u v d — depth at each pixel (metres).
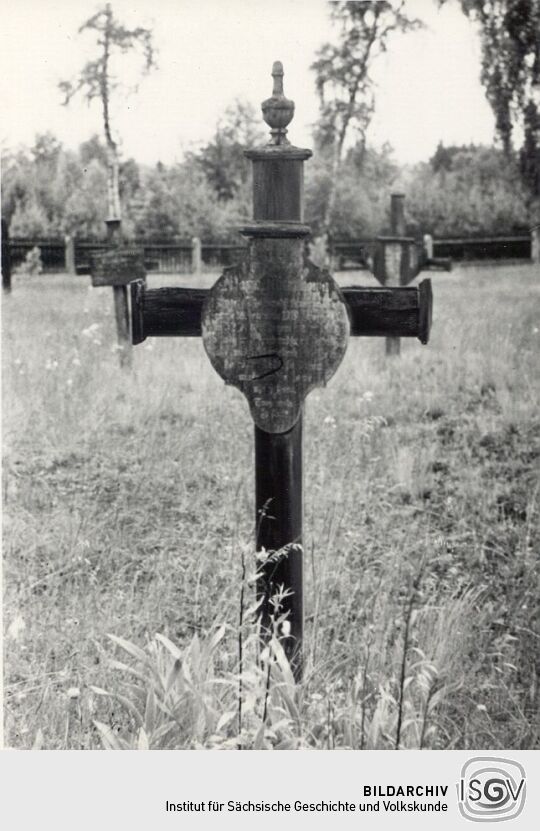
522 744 3.41
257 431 3.32
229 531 5.27
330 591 4.25
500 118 20.42
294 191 3.21
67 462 6.13
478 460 6.50
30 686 3.61
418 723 3.22
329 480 5.90
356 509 5.41
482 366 8.74
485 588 4.53
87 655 3.85
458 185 22.64
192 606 4.30
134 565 4.81
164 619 4.16
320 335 3.25
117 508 5.45
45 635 3.96
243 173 22.89
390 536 5.14
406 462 6.14
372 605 4.18
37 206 22.61
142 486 5.79
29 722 3.45
